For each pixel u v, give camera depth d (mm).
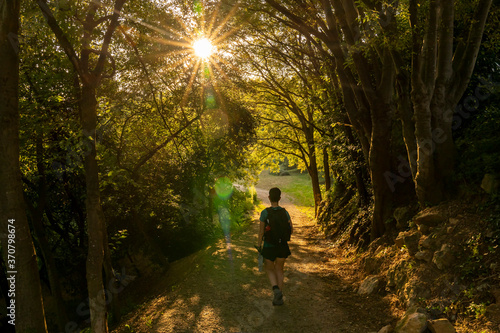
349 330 4496
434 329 3666
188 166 14906
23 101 7371
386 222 7336
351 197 13211
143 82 9305
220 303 5930
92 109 5145
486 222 4555
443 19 5652
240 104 13930
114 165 9430
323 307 5367
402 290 4977
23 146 7898
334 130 12203
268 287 6617
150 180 13195
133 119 10578
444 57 5801
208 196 17719
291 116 24156
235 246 11945
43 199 10422
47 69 7371
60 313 10156
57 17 4961
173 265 13133
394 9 5809
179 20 9266
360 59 7070
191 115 12148
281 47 15477
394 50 6047
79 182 12852
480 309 3615
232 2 9805
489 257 4125
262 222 5281
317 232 14750
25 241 4848
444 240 4930
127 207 12383
